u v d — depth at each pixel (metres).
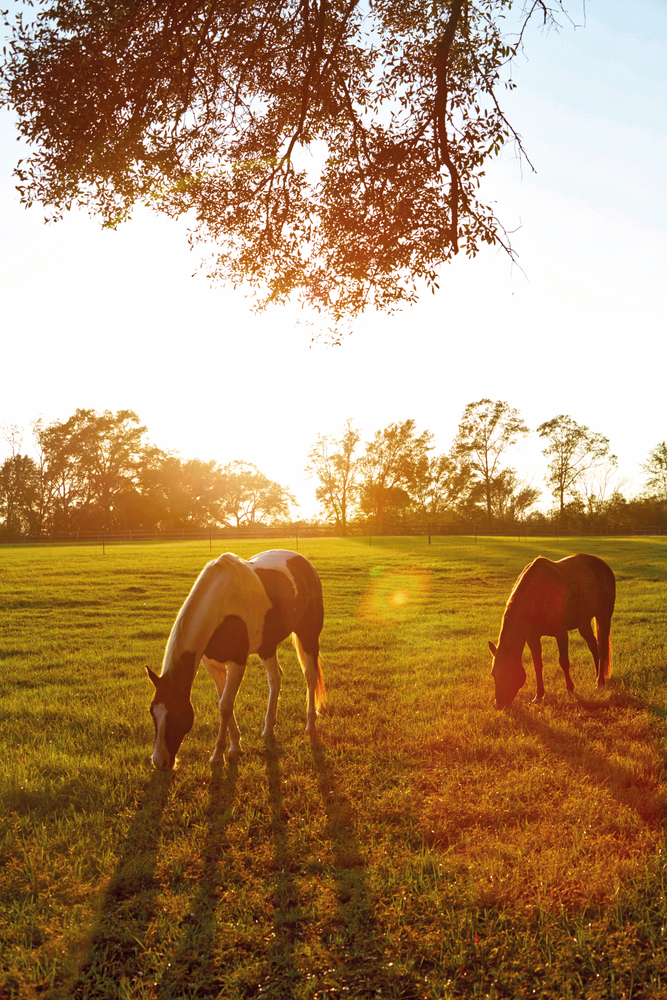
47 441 75.56
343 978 3.00
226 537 63.78
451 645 11.34
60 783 5.20
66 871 3.94
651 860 3.85
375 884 3.69
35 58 6.38
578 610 7.83
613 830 4.30
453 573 24.77
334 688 8.34
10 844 4.26
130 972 3.11
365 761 5.68
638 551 36.25
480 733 6.30
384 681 8.65
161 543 49.88
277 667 6.36
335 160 8.02
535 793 4.90
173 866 3.95
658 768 5.35
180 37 6.62
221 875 3.84
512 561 29.33
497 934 3.25
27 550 39.56
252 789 5.08
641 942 3.19
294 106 7.77
